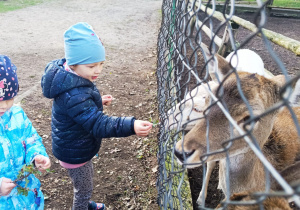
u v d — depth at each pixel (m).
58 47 7.80
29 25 9.91
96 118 2.11
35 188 2.11
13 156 2.00
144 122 2.10
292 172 1.81
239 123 1.79
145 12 13.36
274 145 2.29
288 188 0.62
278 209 1.38
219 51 6.35
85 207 2.54
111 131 2.09
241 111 1.75
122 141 3.90
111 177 3.29
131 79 5.83
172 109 2.24
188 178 3.16
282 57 7.22
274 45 8.25
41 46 7.82
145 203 2.97
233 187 2.27
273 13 13.23
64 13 12.22
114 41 8.57
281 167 2.30
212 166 3.02
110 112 4.59
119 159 3.57
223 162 2.31
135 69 6.39
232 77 1.89
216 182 3.32
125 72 6.19
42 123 4.25
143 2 16.06
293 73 6.10
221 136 1.78
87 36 2.10
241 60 4.29
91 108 2.13
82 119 2.11
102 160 3.54
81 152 2.30
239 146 1.86
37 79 5.70
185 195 2.76
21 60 6.71
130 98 5.06
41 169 2.06
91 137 2.33
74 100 2.09
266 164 0.71
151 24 11.09
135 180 3.25
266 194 0.62
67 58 2.14
